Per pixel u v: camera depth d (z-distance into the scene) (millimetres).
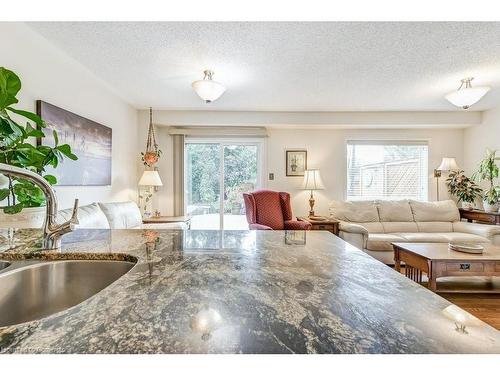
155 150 4070
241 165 4590
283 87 3133
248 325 467
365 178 4582
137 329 451
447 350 398
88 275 953
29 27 1950
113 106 3354
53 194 1043
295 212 4582
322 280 699
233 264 836
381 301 571
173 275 729
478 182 4211
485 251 2576
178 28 1942
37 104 2082
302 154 4566
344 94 3383
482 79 2893
